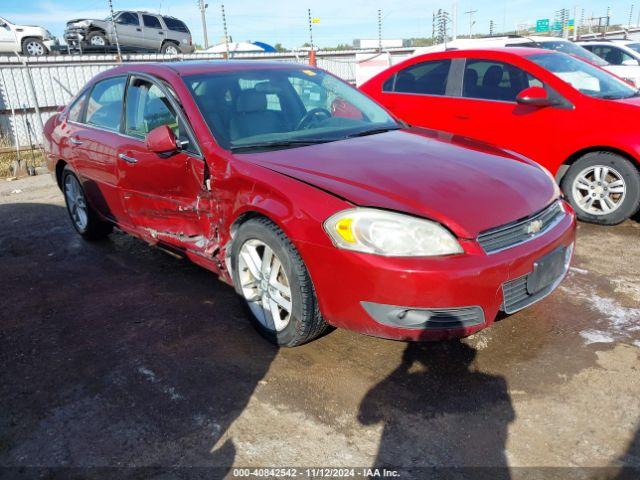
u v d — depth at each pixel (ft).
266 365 9.89
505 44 35.68
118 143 13.61
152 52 73.46
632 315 11.11
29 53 67.46
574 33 78.89
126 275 14.38
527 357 9.78
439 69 20.16
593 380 9.05
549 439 7.82
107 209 15.10
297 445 7.91
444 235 8.42
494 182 9.66
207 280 13.82
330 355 10.12
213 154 10.89
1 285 14.11
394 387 9.12
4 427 8.55
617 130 15.71
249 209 9.97
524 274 8.87
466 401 8.70
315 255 8.89
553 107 17.02
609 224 16.65
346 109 13.47
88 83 16.34
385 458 7.61
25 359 10.50
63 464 7.72
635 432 7.88
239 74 13.07
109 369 10.00
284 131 11.93
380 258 8.34
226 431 8.25
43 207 21.91
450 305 8.34
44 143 17.88
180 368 9.92
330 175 9.52
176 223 12.38
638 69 36.50
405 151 10.84
